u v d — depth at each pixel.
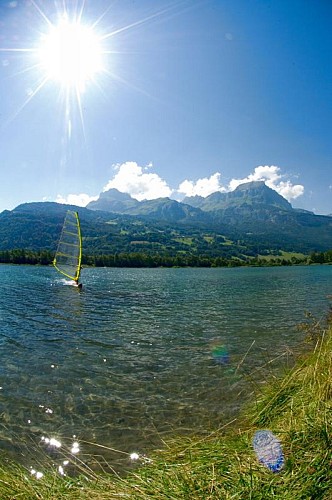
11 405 9.77
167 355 14.80
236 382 11.42
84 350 15.42
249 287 50.03
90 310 26.41
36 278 56.97
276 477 3.88
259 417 6.87
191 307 28.97
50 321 21.80
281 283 58.06
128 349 15.69
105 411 9.47
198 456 5.21
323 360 7.16
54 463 7.01
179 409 9.54
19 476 5.02
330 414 4.68
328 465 3.76
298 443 4.43
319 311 26.56
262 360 13.84
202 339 17.67
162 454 6.48
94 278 65.69
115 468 6.80
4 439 7.97
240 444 5.23
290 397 6.82
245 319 23.38
